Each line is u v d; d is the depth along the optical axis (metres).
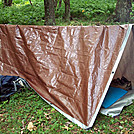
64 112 3.10
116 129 2.74
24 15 8.65
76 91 3.06
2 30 3.82
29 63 3.61
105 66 2.91
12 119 3.08
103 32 2.97
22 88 4.02
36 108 3.37
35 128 2.86
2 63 3.88
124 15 7.75
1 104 3.51
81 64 3.05
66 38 3.21
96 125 2.88
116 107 3.32
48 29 3.38
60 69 3.27
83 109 2.91
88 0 10.76
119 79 4.33
